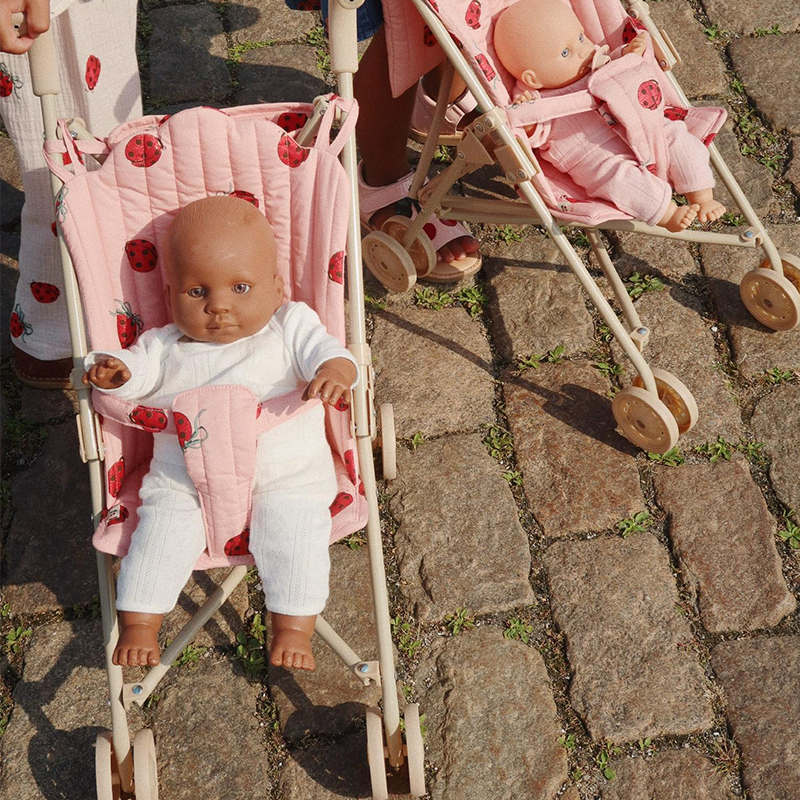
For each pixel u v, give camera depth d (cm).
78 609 280
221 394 219
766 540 282
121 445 235
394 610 277
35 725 259
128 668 269
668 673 260
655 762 247
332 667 266
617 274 318
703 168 280
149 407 221
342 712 258
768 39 413
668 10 428
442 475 301
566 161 286
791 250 348
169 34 430
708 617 270
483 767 247
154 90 410
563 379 321
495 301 343
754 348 324
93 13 257
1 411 319
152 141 228
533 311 338
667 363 323
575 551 284
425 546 287
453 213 312
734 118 389
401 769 247
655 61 297
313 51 425
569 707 257
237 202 231
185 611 279
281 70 417
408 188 337
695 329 331
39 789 249
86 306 230
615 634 268
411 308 343
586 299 341
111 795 224
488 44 294
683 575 278
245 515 225
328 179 230
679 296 340
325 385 214
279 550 220
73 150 228
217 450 218
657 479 297
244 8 440
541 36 281
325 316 239
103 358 223
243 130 229
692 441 304
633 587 276
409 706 232
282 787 248
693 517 288
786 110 388
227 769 251
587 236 315
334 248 231
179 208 239
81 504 299
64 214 225
